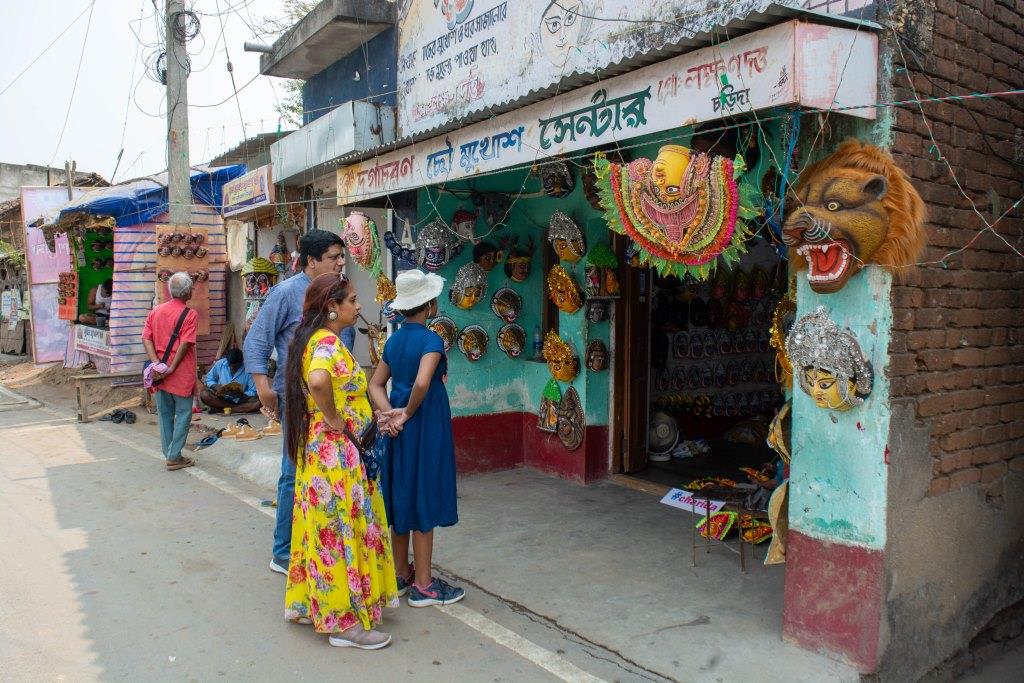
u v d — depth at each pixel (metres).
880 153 3.09
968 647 3.81
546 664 3.53
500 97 6.15
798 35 2.87
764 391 8.07
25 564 4.76
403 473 4.06
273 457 7.13
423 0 7.04
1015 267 3.88
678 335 7.37
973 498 3.68
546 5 5.60
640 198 3.48
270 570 4.67
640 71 3.59
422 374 3.91
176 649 3.68
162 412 7.20
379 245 6.62
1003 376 3.83
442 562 4.75
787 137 3.39
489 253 6.41
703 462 6.86
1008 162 3.79
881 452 3.16
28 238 15.27
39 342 15.55
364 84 8.52
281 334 4.51
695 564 4.58
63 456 7.83
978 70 3.56
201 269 10.62
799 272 3.36
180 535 5.32
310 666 3.52
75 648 3.68
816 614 3.43
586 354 6.17
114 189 12.21
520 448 6.93
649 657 3.51
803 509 3.46
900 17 3.13
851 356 3.17
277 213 9.45
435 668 3.50
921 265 3.26
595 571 4.53
